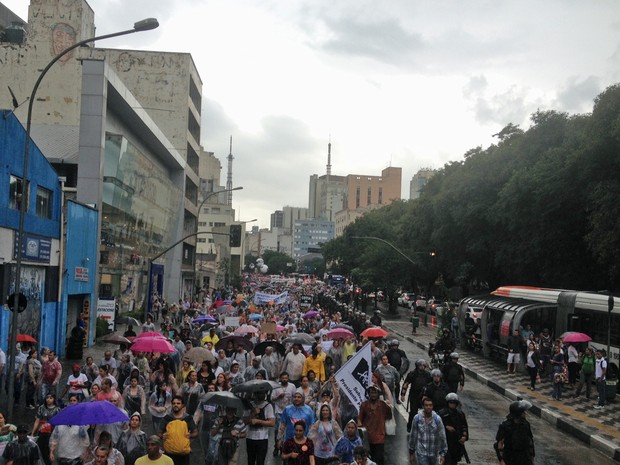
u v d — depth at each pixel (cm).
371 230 8788
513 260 4325
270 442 1433
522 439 1013
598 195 3152
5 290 2077
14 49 4597
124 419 933
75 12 4653
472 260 5484
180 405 1022
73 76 4603
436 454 1014
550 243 3906
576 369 2427
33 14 4634
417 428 1026
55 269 2581
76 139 3862
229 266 11162
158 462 851
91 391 1180
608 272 3653
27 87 4594
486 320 3369
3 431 970
